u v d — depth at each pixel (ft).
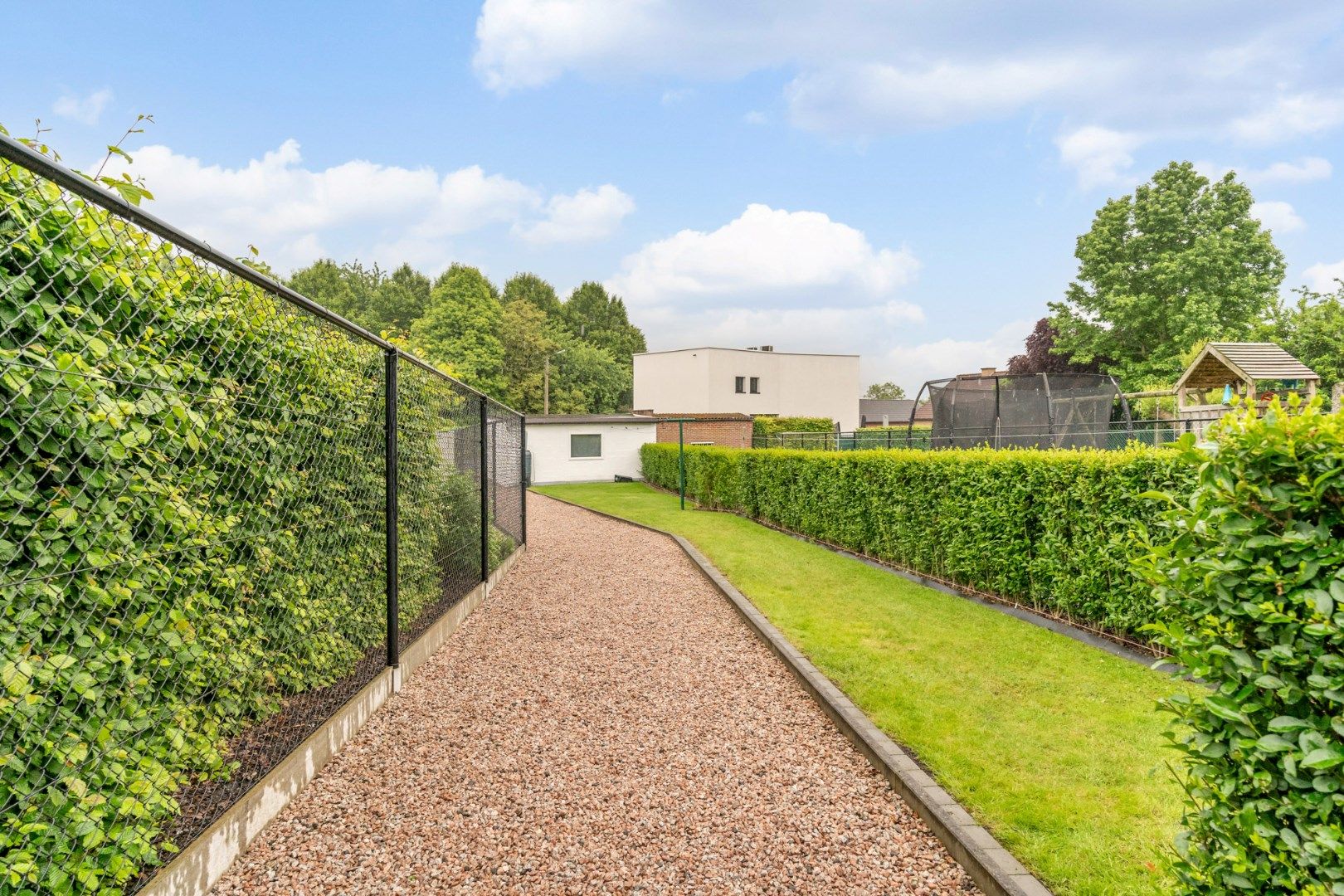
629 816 9.66
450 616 19.17
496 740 12.24
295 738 10.82
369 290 191.01
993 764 10.55
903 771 10.32
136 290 7.48
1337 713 4.34
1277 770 4.54
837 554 30.83
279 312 10.53
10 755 5.82
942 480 23.72
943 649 16.51
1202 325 95.25
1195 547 5.15
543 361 151.94
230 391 9.34
